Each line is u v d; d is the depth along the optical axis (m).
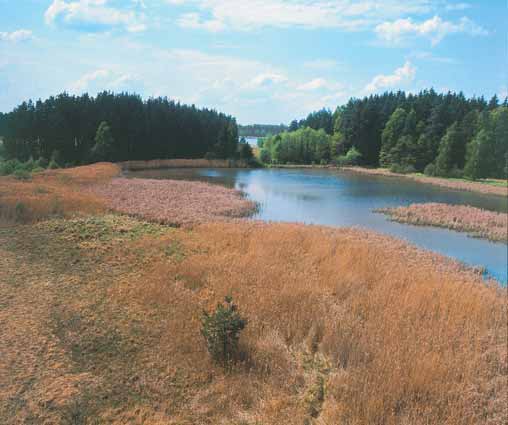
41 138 56.22
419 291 9.58
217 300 8.12
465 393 5.84
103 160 59.81
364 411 5.06
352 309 8.48
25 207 15.60
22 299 7.69
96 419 4.64
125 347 6.22
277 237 14.48
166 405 5.03
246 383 5.56
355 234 18.09
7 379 5.16
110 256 10.78
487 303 9.88
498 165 62.94
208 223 17.19
